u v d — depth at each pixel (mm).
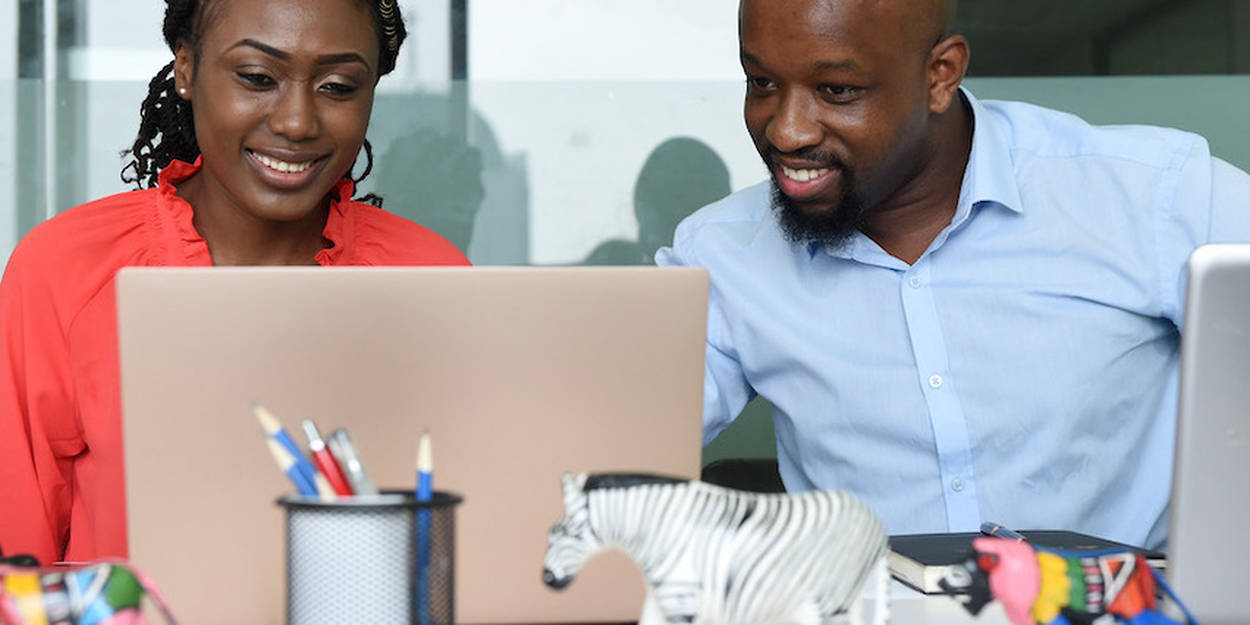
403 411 916
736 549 792
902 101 1366
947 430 1517
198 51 1456
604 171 2480
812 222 1433
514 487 930
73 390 1442
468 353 920
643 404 939
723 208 1677
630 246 2488
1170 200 1527
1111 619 831
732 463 1971
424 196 2439
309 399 909
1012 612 836
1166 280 1516
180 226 1513
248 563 911
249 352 903
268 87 1426
